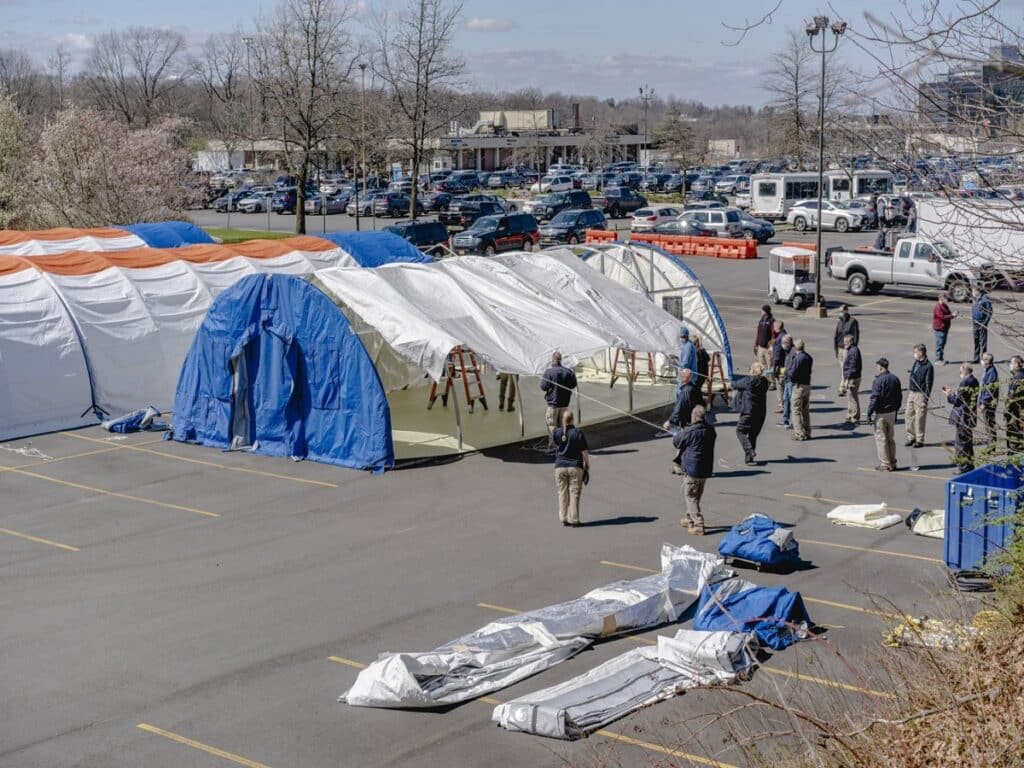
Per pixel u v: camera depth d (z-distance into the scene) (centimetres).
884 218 5762
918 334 3631
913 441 2322
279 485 2191
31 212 5528
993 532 1433
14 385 2630
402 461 2325
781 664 1299
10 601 1614
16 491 2178
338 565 1730
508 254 2973
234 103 10125
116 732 1208
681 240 5931
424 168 10900
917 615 1375
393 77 5941
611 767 1081
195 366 2531
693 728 1152
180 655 1407
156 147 6166
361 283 2545
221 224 7412
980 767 818
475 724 1205
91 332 2781
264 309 2403
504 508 2003
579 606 1461
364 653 1398
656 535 1827
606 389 2973
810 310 4016
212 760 1141
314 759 1137
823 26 2358
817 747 903
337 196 8319
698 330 3033
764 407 2241
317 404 2362
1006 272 814
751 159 13575
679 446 1823
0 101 5972
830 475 2152
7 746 1182
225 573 1708
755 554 1630
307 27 5544
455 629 1466
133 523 1969
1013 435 1131
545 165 12700
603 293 2853
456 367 3086
